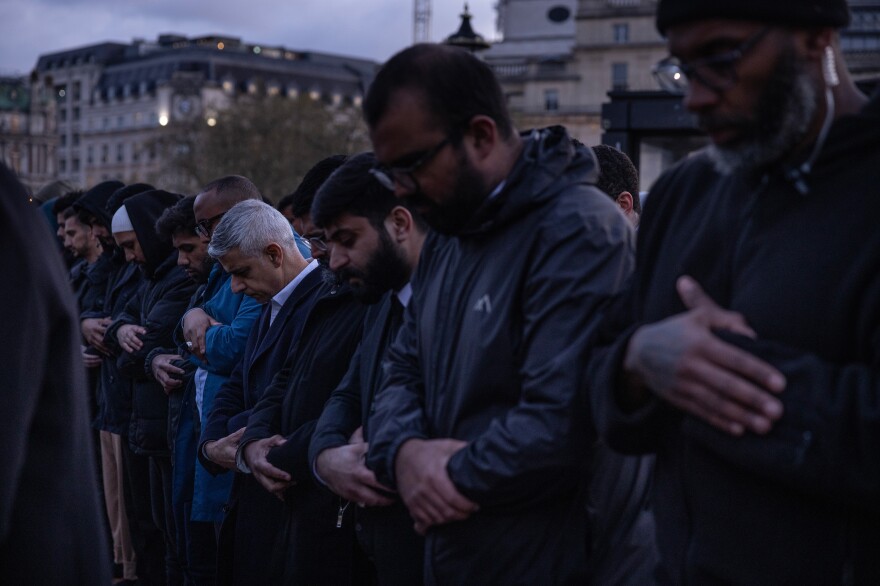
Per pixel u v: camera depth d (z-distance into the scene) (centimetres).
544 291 223
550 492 225
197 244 470
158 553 557
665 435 198
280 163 4969
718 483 185
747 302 178
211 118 5481
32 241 187
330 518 330
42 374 186
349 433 302
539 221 230
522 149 240
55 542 188
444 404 241
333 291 352
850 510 171
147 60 10219
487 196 235
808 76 172
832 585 173
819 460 162
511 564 231
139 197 536
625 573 242
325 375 340
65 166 10938
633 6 6059
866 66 2119
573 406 216
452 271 246
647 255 206
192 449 445
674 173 206
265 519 363
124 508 603
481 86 232
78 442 196
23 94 10156
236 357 423
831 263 169
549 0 6962
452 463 228
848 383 162
